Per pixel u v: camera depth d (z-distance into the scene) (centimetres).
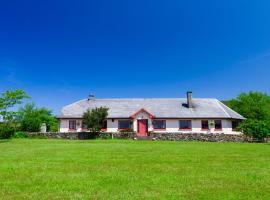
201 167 1333
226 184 977
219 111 4662
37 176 1100
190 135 3984
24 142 3198
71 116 4634
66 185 953
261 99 6003
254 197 815
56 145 2697
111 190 889
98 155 1814
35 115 5606
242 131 4178
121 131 4450
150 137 4044
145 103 4959
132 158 1659
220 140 3912
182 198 802
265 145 2945
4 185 953
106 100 5125
